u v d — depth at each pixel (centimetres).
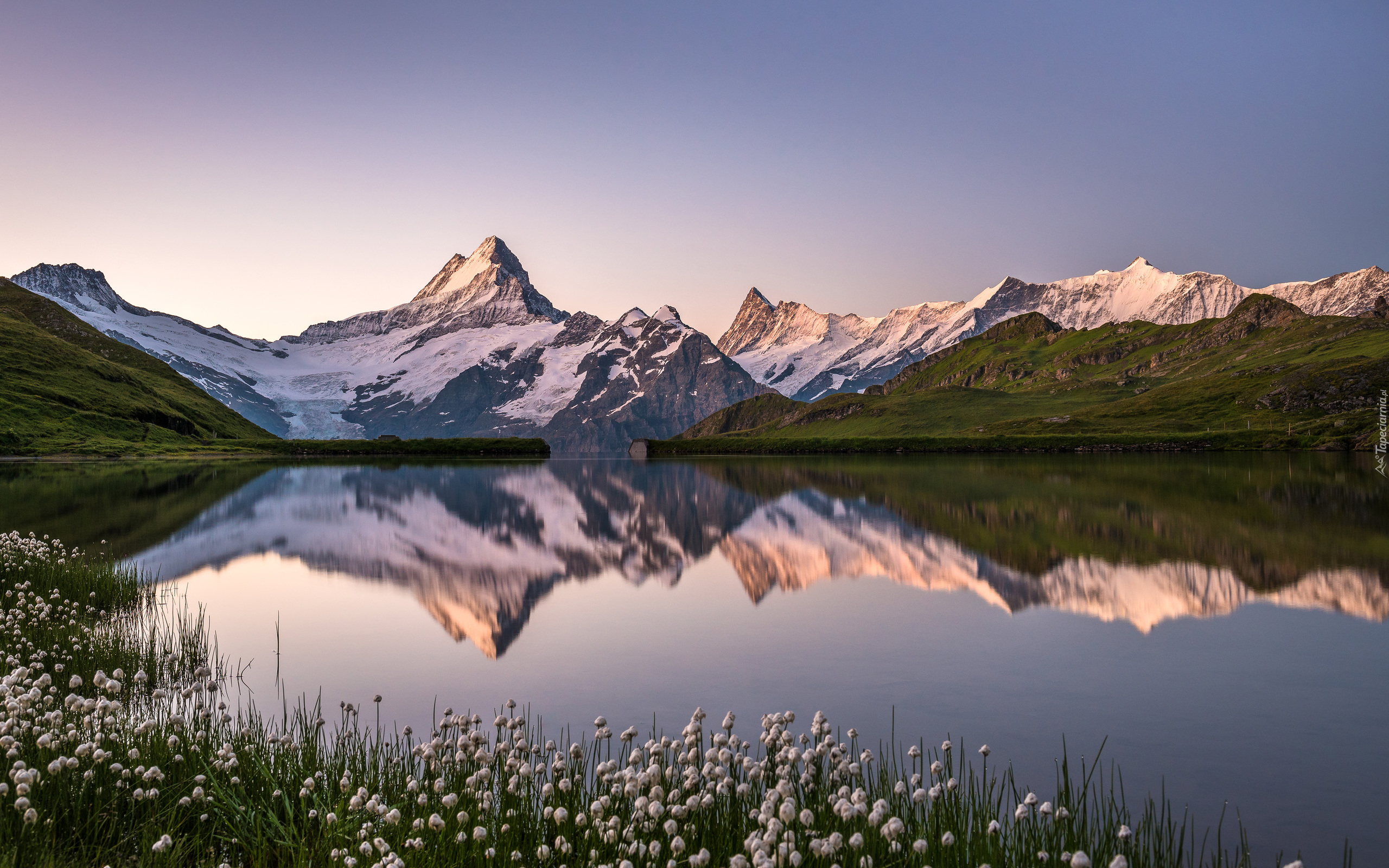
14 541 3042
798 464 15112
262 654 2230
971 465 12750
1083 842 1041
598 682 1973
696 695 1875
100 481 9144
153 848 927
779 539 4403
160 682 1903
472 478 10931
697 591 3083
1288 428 18588
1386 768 1456
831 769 1159
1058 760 1503
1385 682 1917
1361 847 1185
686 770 1104
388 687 1942
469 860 991
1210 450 17650
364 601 2934
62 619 2308
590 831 977
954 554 3766
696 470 13088
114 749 1216
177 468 13300
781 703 1825
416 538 4616
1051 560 3553
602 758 1439
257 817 1085
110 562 3531
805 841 977
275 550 4153
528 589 3148
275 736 1473
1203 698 1828
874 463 14612
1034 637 2356
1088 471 10375
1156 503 5825
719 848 991
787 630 2473
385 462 17500
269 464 15588
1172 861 1073
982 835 1030
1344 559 3462
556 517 5744
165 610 2759
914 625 2512
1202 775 1436
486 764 1132
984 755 1159
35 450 17275
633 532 4859
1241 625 2452
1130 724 1675
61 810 1049
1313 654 2152
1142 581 3105
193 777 1142
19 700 1198
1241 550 3725
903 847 991
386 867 870
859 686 1936
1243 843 1201
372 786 1187
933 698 1845
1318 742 1574
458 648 2298
